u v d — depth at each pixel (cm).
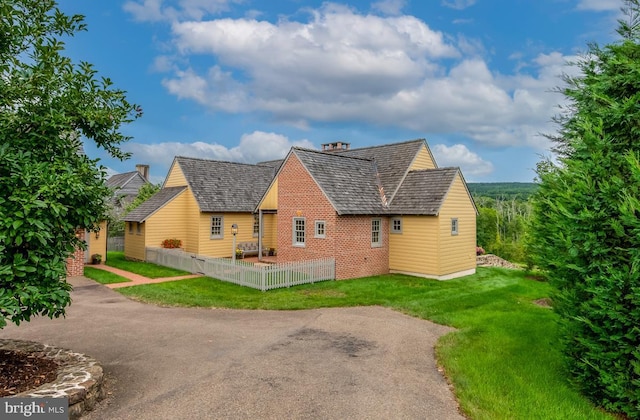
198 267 2027
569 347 658
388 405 607
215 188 2716
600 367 587
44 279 584
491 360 788
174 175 2773
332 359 819
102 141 735
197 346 898
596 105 754
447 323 1121
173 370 744
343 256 1906
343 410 588
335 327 1079
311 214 1984
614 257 571
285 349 882
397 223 2098
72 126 691
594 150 640
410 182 2166
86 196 652
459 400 620
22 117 614
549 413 569
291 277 1705
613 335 557
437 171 2122
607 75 721
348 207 1909
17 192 539
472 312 1246
